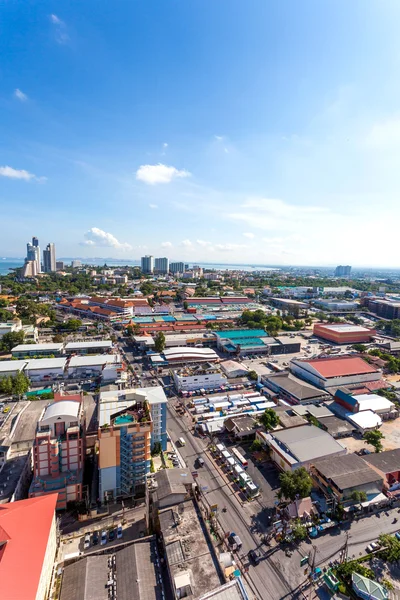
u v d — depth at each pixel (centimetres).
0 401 11994
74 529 6756
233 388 13562
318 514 7000
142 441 7562
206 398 12288
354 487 7244
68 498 7194
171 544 5328
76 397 8325
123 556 5500
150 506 6397
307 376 14475
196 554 5188
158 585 5009
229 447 9544
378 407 11681
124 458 7506
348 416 11125
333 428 10469
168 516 5897
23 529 5281
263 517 6981
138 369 15462
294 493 6969
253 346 18325
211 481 8081
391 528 6781
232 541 6309
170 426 10625
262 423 10019
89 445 8956
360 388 13525
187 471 6956
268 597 5322
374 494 7425
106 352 17488
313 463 8181
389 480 7994
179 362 15962
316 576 5634
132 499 7606
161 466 8475
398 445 9956
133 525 6856
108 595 4912
